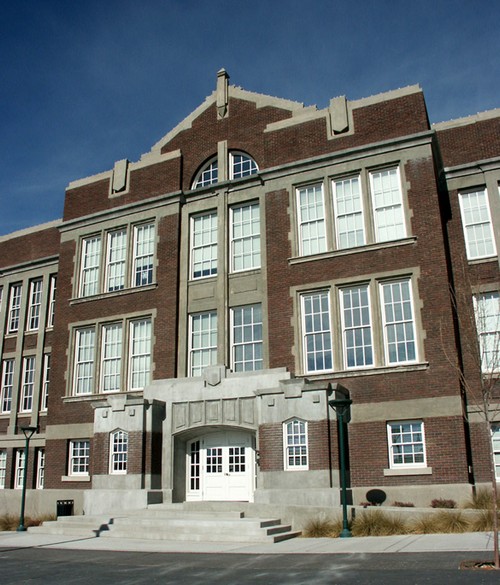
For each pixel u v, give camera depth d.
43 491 27.91
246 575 11.70
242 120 28.80
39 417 32.03
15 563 14.42
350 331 23.42
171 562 13.84
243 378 23.52
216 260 27.47
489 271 22.89
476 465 20.83
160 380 25.50
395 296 23.02
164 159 29.83
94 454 24.66
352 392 22.47
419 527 17.28
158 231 28.75
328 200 25.06
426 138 23.88
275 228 25.80
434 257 22.56
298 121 26.58
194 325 27.14
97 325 29.02
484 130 24.77
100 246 30.45
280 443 21.09
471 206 24.12
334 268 24.11
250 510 20.50
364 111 25.41
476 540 14.73
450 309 21.81
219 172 28.42
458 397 20.89
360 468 21.58
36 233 35.44
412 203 23.45
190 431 24.11
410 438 21.48
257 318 25.72
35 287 34.81
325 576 11.17
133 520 20.58
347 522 17.59
